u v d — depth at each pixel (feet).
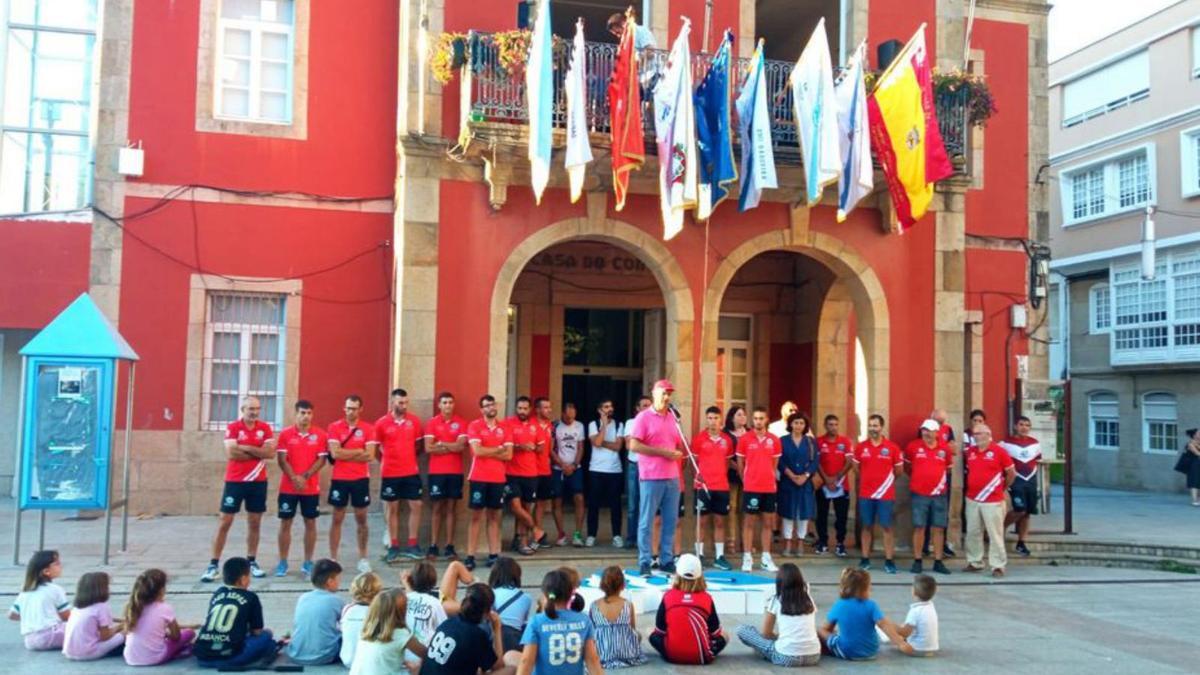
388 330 45.11
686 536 37.45
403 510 37.83
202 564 33.37
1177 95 79.77
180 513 43.14
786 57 53.21
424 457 35.45
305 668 22.30
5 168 45.24
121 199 42.88
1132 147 83.61
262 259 44.04
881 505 36.99
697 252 38.65
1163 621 30.09
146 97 43.21
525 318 49.65
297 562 34.32
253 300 44.39
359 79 45.37
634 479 37.96
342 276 44.86
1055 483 86.53
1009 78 54.13
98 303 42.70
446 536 35.19
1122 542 43.11
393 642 19.83
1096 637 27.55
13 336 49.55
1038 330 53.67
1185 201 78.38
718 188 35.99
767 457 35.99
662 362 49.62
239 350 44.24
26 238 43.11
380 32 45.68
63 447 32.89
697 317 38.47
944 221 40.96
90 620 22.56
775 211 39.50
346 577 32.30
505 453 34.37
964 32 45.78
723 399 52.29
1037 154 54.49
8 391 49.39
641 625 27.09
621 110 33.83
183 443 43.11
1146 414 82.84
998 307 52.90
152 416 42.86
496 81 35.37
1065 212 91.61
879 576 36.09
